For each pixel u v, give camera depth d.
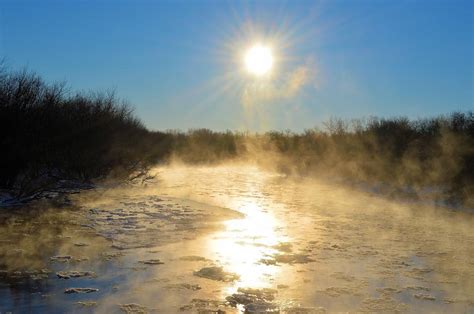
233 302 6.79
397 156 26.92
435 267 9.02
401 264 9.19
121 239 10.64
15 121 14.28
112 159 21.36
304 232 12.35
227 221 13.59
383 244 11.06
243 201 18.91
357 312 6.56
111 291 7.12
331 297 7.16
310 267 8.80
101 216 13.55
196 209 15.52
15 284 7.33
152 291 7.16
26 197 15.32
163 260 8.97
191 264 8.75
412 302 7.02
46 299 6.70
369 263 9.22
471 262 9.45
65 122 17.86
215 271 8.26
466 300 7.15
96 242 10.26
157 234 11.34
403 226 13.72
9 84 14.69
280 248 10.27
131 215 13.88
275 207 17.38
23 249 9.42
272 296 7.11
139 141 23.88
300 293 7.30
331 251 10.16
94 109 20.66
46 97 16.81
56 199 16.50
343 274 8.38
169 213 14.48
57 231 11.20
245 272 8.34
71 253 9.26
